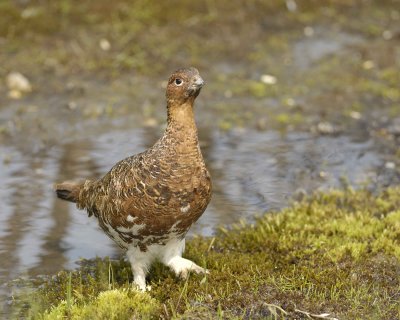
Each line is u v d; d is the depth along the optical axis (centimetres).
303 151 1387
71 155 1344
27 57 1623
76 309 871
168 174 869
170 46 1700
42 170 1290
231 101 1555
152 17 1766
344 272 951
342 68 1684
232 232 1105
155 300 896
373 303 888
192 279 942
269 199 1219
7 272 1005
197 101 1553
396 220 1082
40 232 1112
